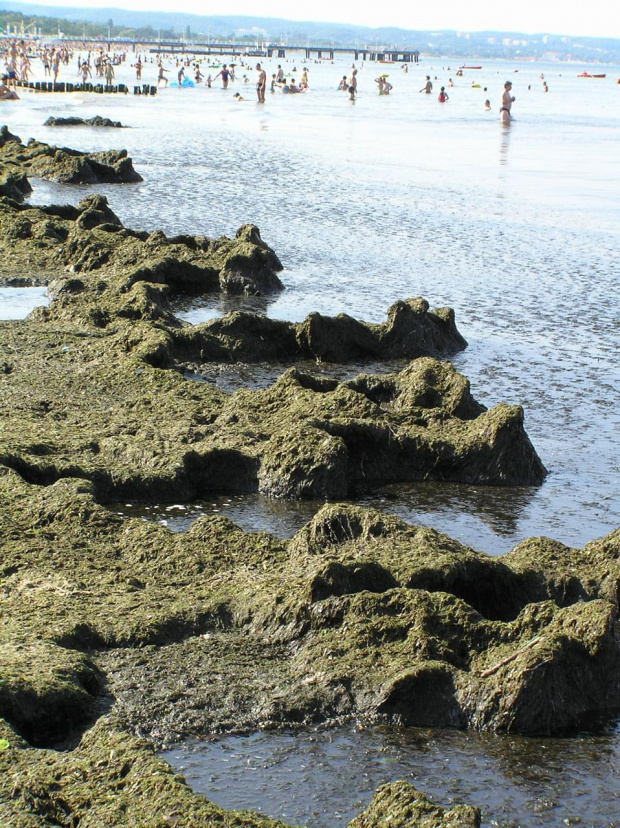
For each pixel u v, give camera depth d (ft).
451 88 457.27
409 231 113.60
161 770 25.21
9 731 26.94
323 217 119.75
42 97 293.23
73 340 66.49
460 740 30.09
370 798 27.35
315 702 30.83
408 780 28.22
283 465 48.73
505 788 28.17
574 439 56.54
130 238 94.12
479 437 52.11
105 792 24.79
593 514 48.01
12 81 330.34
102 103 279.69
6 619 33.60
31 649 31.37
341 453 48.85
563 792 28.14
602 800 27.91
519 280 93.15
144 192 134.31
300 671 32.09
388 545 39.11
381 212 124.26
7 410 53.93
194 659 32.63
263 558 38.63
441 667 31.24
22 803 24.23
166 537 39.68
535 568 38.47
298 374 58.54
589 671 32.45
